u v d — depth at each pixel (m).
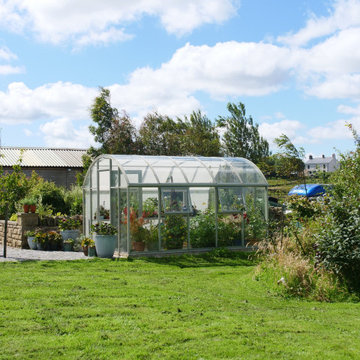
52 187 22.84
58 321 7.15
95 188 17.27
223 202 16.64
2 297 8.66
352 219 10.28
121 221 15.52
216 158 17.97
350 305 9.21
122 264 13.55
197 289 10.16
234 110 34.91
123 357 5.71
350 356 5.89
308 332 6.95
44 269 12.25
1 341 6.21
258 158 34.19
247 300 9.25
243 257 15.45
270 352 5.96
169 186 15.80
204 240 16.22
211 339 6.43
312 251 11.56
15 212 19.98
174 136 34.12
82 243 15.41
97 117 34.72
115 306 8.20
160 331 6.73
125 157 16.30
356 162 12.48
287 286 9.95
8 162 34.09
